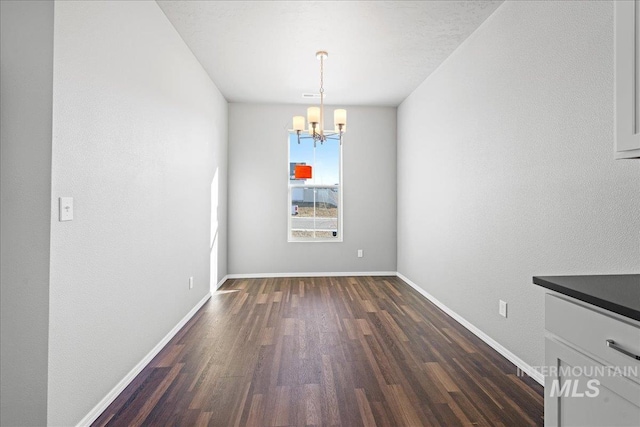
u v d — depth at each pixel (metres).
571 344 1.16
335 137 5.55
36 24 1.48
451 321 3.34
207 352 2.62
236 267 5.39
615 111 1.24
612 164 1.67
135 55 2.26
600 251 1.74
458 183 3.34
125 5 2.12
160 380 2.20
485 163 2.83
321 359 2.49
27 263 1.48
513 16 2.46
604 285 1.21
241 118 5.38
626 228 1.61
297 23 2.96
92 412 1.79
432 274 4.04
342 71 4.04
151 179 2.52
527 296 2.29
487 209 2.80
